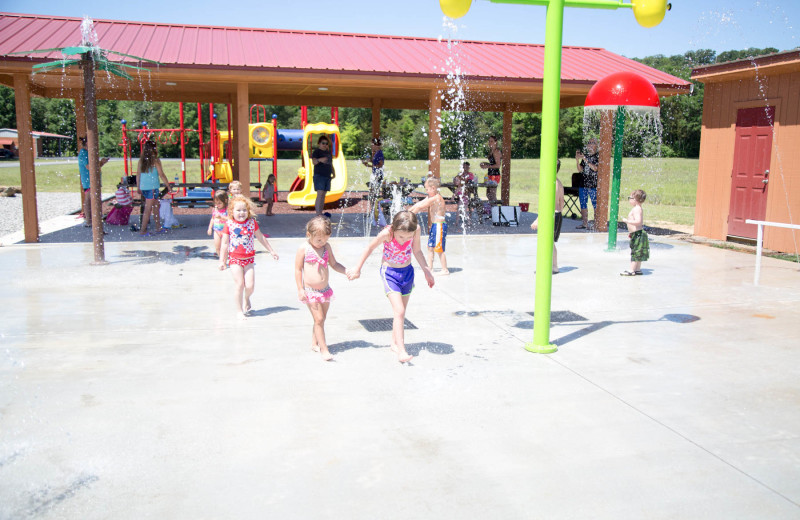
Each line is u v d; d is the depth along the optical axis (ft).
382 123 213.87
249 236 19.92
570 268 29.94
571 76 41.50
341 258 31.53
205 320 19.84
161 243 35.83
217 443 11.41
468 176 48.73
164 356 16.30
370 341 17.84
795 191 34.73
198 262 29.96
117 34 40.70
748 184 38.19
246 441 11.50
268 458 10.86
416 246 16.16
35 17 42.39
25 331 18.42
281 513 9.18
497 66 42.52
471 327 19.44
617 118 34.17
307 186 60.64
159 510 9.23
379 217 44.91
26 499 9.48
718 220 40.81
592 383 14.64
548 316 16.96
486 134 177.68
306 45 43.70
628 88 31.71
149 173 39.40
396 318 16.02
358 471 10.44
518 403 13.41
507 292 24.45
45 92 46.85
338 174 63.00
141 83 43.98
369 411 12.91
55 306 21.40
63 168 134.10
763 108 36.81
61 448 11.15
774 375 15.29
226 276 26.71
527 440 11.65
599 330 19.21
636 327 19.57
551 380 14.82
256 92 55.42
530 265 30.42
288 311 21.11
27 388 13.98
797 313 21.40
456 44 49.44
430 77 37.63
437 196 27.40
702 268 30.04
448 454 11.07
